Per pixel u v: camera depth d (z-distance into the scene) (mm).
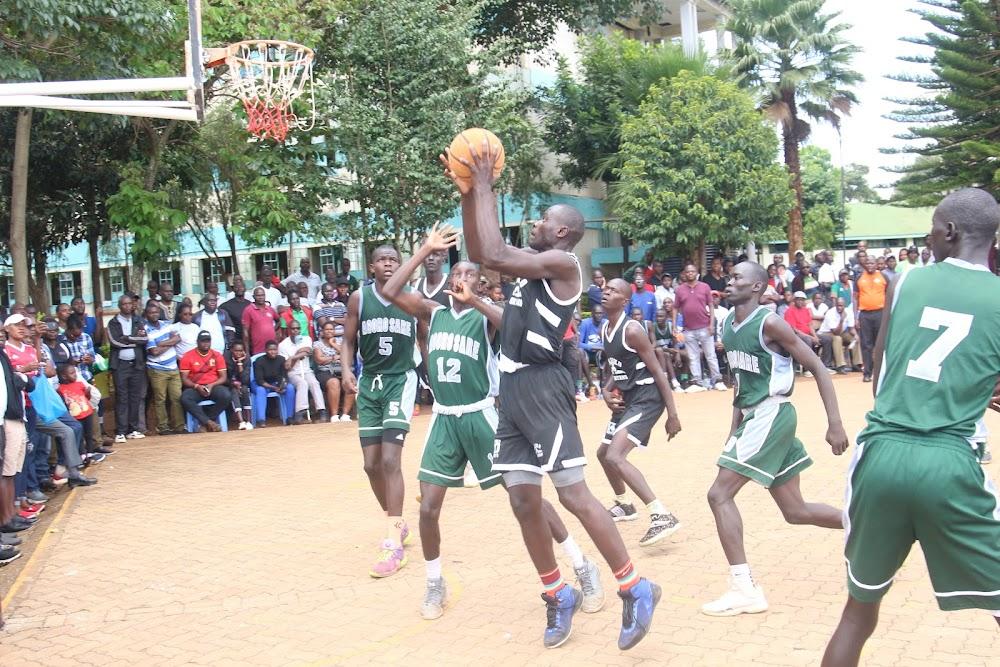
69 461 8914
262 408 13227
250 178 16250
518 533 6496
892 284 3285
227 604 5301
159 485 8938
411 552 6215
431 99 15477
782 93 25781
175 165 17031
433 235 5605
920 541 3047
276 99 10734
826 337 16922
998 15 25078
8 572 6336
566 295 4066
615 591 5133
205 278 28312
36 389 8609
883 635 4277
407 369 6109
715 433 10617
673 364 15773
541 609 4887
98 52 11078
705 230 19531
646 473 8445
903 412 3059
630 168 19578
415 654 4359
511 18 22156
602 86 23047
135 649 4660
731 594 4656
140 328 12336
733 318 4895
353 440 11320
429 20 16016
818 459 8680
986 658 3961
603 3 23031
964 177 25781
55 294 31375
